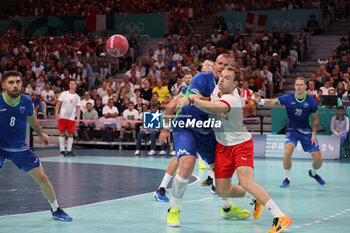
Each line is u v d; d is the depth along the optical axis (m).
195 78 8.31
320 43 30.55
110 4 36.91
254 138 21.19
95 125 24.23
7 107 7.55
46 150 23.69
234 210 8.34
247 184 7.35
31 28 35.50
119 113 24.47
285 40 29.36
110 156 20.91
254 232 7.34
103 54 30.17
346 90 22.81
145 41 33.41
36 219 8.24
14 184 12.59
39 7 37.88
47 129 26.28
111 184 12.65
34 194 10.96
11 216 8.49
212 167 8.48
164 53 30.12
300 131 12.28
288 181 12.26
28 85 27.78
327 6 32.31
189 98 7.24
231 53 28.20
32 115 8.01
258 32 30.81
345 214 8.79
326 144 20.06
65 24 34.94
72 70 28.86
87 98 25.20
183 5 35.34
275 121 21.42
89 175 14.52
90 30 34.53
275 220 7.17
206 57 28.08
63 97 20.81
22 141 7.82
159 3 35.84
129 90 25.59
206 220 8.25
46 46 33.25
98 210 9.10
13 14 37.72
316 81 24.23
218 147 7.80
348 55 26.45
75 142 24.42
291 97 12.17
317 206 9.59
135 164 17.72
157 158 20.05
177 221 7.77
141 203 9.88
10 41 34.56
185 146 7.84
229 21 32.44
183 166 7.74
